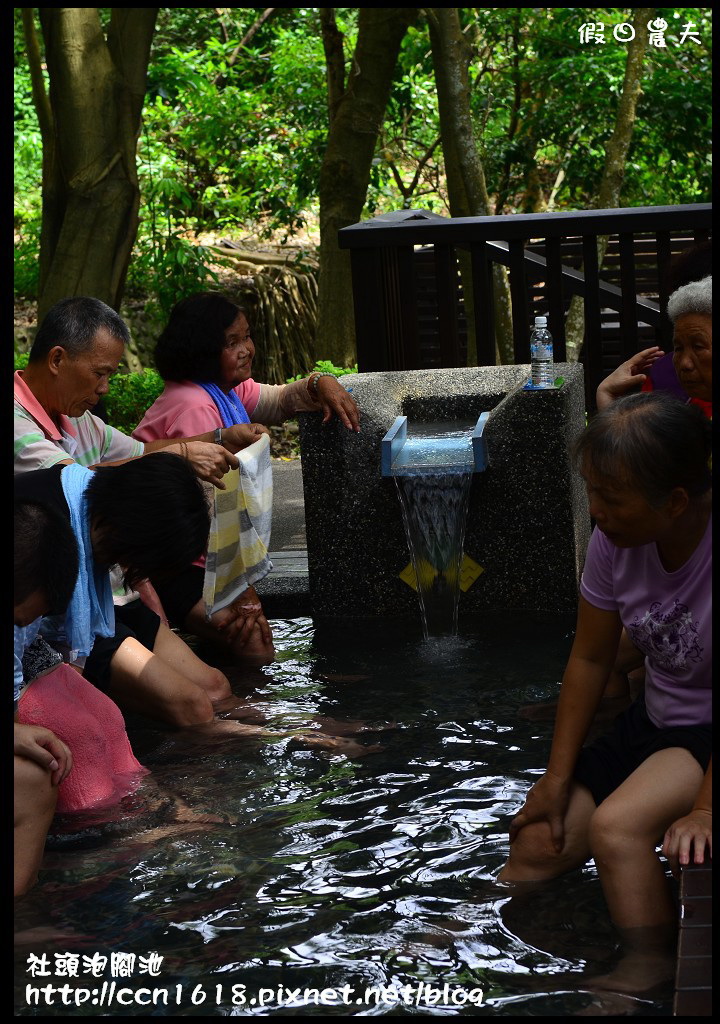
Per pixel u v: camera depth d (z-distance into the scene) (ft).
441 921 9.00
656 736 9.50
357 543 18.24
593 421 8.99
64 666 11.78
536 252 34.01
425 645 16.51
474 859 10.02
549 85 40.27
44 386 14.23
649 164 42.14
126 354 39.93
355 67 33.17
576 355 31.89
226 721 13.69
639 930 8.61
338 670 15.55
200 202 46.65
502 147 40.98
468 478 17.28
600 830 8.75
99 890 9.74
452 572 17.75
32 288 43.60
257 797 11.50
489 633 16.85
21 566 10.27
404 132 44.19
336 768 12.12
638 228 20.13
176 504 11.18
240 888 9.68
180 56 43.91
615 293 29.22
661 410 8.75
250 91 47.19
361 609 18.42
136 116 28.68
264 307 41.11
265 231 47.11
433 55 29.81
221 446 14.94
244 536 15.90
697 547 9.21
